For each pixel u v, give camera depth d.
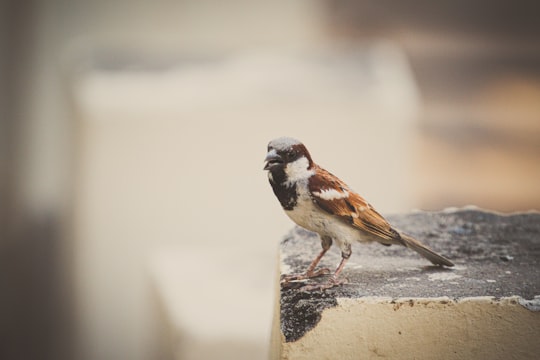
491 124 19.28
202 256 11.85
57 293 15.69
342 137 12.74
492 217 5.50
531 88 20.12
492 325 4.16
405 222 5.45
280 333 4.29
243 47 17.25
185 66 14.84
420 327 4.19
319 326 4.21
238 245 12.81
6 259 17.23
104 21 17.95
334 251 4.99
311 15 18.81
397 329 4.20
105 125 12.40
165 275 10.98
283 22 18.30
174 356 9.14
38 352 15.61
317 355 4.21
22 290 16.66
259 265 11.35
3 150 18.69
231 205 12.75
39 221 18.20
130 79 13.77
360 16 20.33
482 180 17.66
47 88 18.95
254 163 12.70
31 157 18.88
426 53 21.08
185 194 12.68
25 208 18.55
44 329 16.02
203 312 9.34
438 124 19.19
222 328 8.88
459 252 4.89
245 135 12.66
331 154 12.77
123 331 12.57
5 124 18.80
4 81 18.80
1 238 17.83
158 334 10.59
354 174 12.84
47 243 17.44
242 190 12.74
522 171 17.55
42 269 17.05
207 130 12.45
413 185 16.34
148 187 12.56
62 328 14.45
